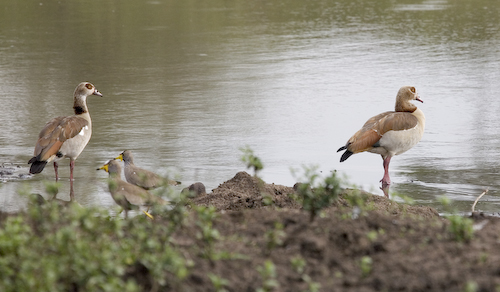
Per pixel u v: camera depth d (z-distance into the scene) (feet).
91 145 57.72
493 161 52.95
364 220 29.19
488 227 30.09
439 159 53.98
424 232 28.19
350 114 69.15
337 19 132.77
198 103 73.31
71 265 23.12
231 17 135.54
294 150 56.80
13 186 46.73
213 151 55.93
